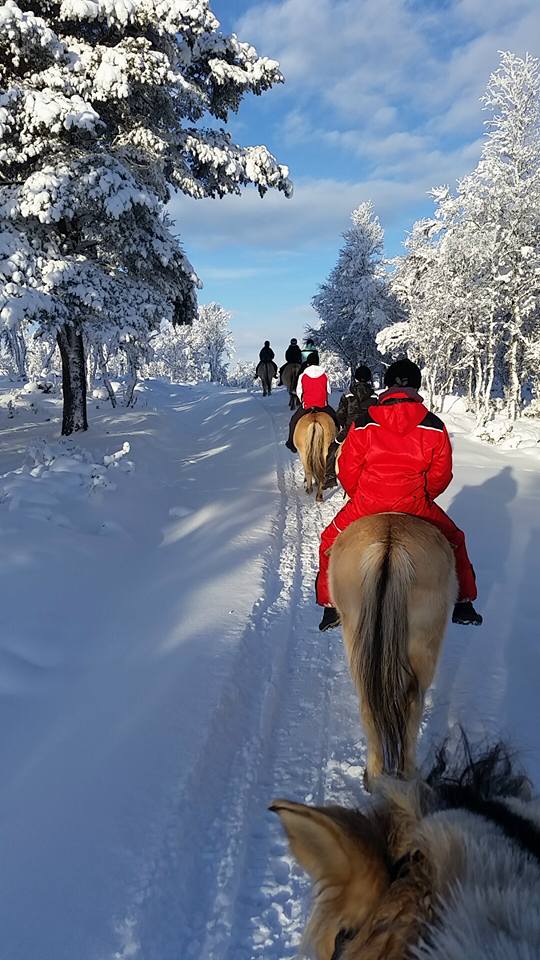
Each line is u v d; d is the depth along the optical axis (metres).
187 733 4.05
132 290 13.80
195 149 14.76
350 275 44.94
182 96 14.69
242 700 4.64
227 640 5.36
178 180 14.81
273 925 2.90
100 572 6.49
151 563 7.14
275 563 7.54
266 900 3.04
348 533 3.89
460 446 16.09
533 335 28.50
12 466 11.78
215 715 4.25
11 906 2.74
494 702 4.61
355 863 1.05
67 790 3.48
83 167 12.23
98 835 3.21
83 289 12.39
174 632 5.48
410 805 1.16
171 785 3.59
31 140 12.20
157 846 3.16
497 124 25.19
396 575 3.46
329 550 4.41
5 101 11.19
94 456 11.44
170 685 4.61
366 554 3.60
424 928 0.91
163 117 14.72
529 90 24.48
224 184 15.66
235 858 3.23
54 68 11.86
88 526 7.72
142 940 2.71
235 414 21.64
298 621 6.11
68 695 4.39
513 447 17.12
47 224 12.80
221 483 11.41
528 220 25.56
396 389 4.29
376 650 3.43
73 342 15.15
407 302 35.62
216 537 8.14
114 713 4.25
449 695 4.75
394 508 4.13
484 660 5.25
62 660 4.80
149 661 4.97
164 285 15.39
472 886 0.89
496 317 27.55
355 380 10.99
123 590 6.24
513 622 5.90
